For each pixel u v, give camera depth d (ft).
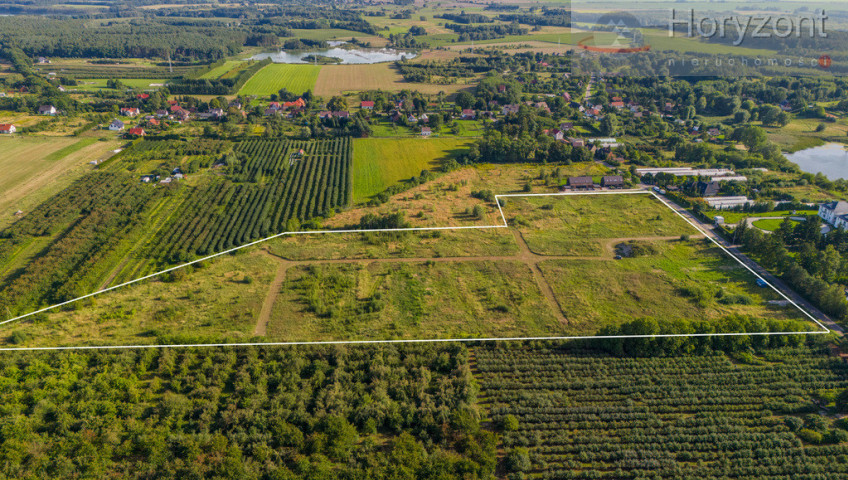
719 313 359.87
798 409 282.77
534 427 275.59
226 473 245.65
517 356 324.39
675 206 527.81
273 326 349.00
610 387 301.84
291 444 266.16
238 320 354.54
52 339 333.62
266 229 479.82
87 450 255.29
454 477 244.42
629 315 360.07
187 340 329.52
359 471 248.93
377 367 307.37
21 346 327.47
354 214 513.04
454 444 265.75
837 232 433.07
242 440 264.93
